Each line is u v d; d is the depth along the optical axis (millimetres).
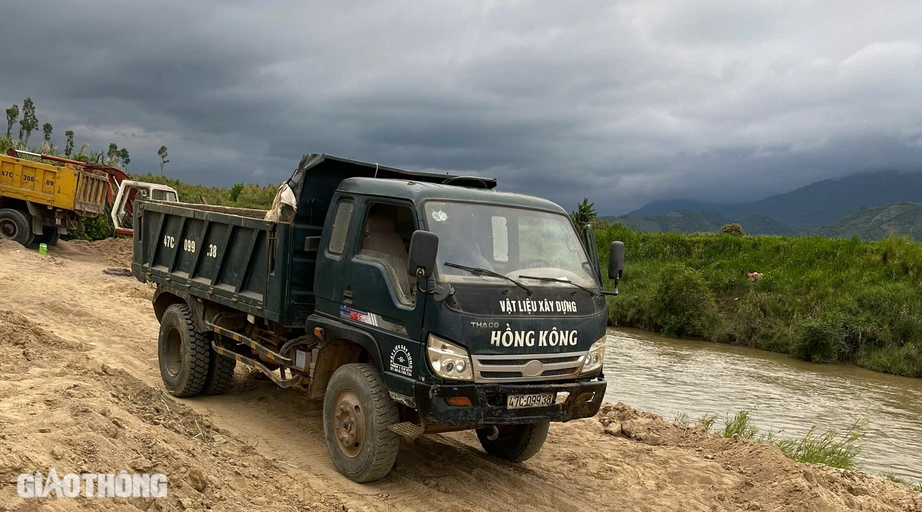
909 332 22812
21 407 5738
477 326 5590
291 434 7391
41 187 21344
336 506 5531
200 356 8250
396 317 5871
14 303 12812
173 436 6043
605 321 6477
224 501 5098
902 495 7473
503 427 7371
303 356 6984
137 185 17672
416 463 6941
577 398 6102
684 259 33875
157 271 9195
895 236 30031
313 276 7059
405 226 6324
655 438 8953
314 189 7008
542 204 6805
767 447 8195
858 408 16188
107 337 11219
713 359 21891
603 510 6332
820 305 26266
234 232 7641
